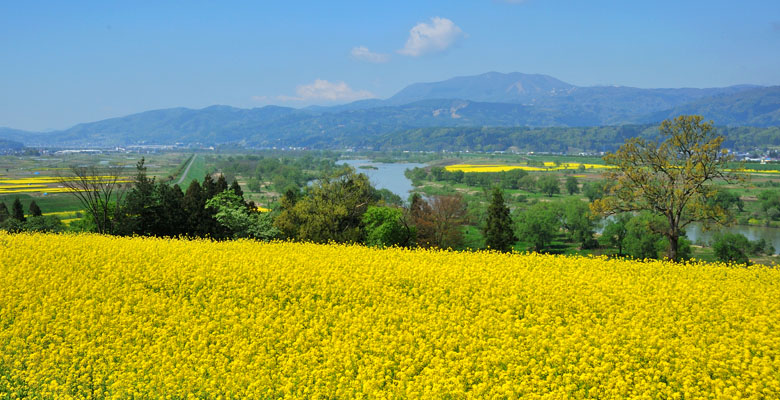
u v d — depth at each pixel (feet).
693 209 136.67
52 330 58.70
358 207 185.98
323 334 58.70
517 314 64.03
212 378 49.01
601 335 55.83
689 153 136.15
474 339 54.75
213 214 181.06
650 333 55.98
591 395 46.34
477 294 69.92
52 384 46.91
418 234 208.23
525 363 51.06
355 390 46.91
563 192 572.10
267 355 52.01
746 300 67.87
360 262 87.97
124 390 47.37
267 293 72.64
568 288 72.08
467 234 274.36
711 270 87.81
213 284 75.92
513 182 604.08
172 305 66.64
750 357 51.75
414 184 620.90
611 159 144.87
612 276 80.07
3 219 239.09
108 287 73.92
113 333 57.82
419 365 50.96
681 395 46.65
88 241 109.70
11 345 55.26
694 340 54.90
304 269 82.28
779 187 519.19
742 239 259.60
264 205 454.40
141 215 180.14
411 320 61.52
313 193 186.19
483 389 45.60
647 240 242.99
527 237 292.20
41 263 85.87
